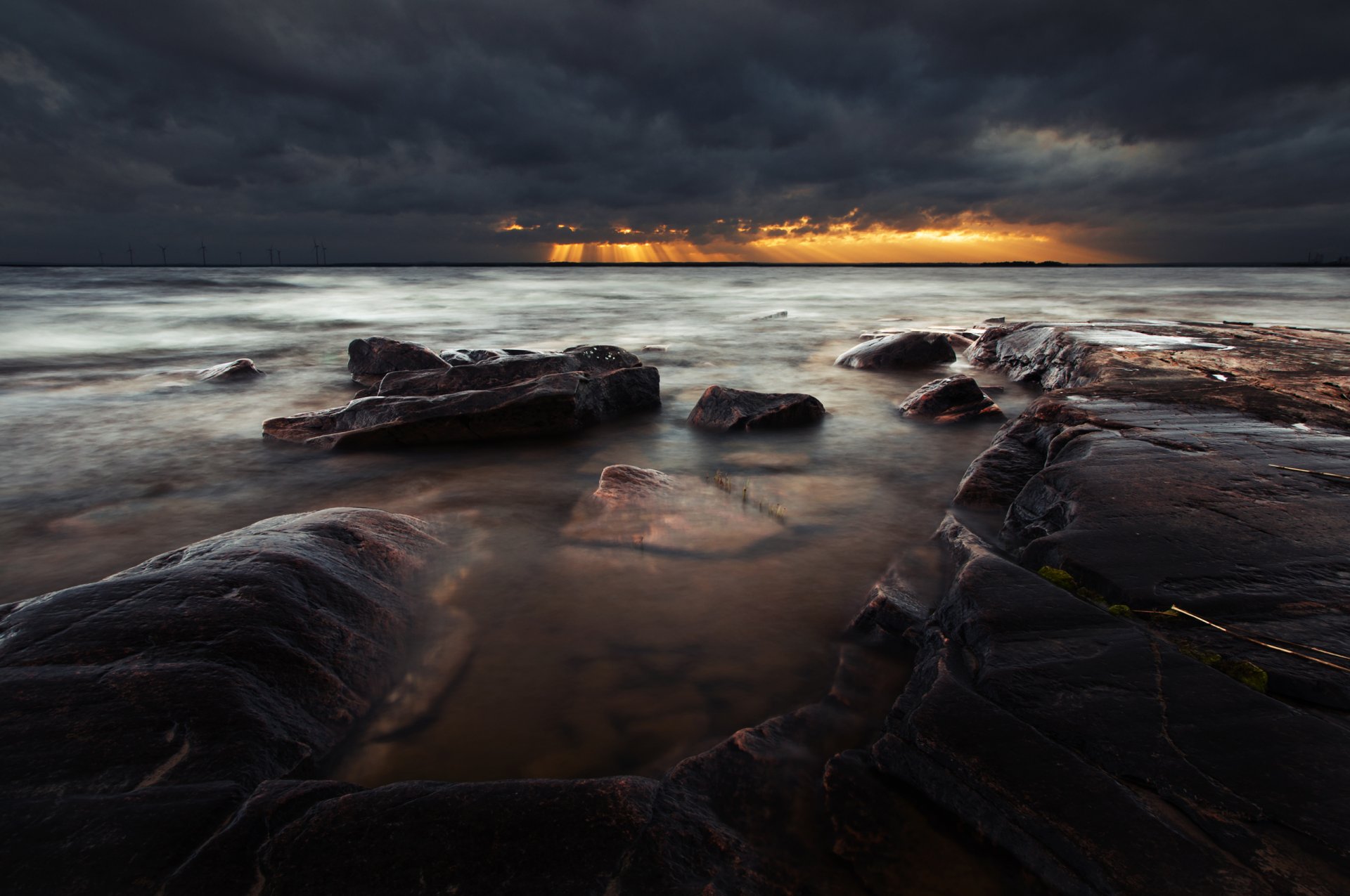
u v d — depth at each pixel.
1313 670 3.51
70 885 2.51
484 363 12.84
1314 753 2.94
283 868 2.64
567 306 42.97
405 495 8.56
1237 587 4.31
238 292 56.75
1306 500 5.66
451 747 3.95
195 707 3.51
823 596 5.73
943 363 19.28
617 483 8.18
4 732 3.21
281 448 10.91
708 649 4.93
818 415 12.40
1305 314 36.38
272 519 6.20
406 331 28.30
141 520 7.98
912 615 4.90
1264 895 2.37
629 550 6.61
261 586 4.54
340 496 8.65
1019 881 2.70
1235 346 14.59
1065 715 3.23
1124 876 2.47
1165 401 9.48
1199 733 3.07
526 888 2.60
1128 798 2.78
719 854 2.85
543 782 3.09
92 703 3.45
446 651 4.89
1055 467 6.64
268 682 3.89
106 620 4.07
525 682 4.55
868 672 4.54
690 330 28.72
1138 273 149.75
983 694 3.47
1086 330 17.48
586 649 4.93
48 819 2.77
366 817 2.86
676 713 4.23
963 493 7.88
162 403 14.41
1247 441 7.36
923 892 2.69
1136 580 4.40
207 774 3.18
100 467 9.96
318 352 22.31
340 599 4.82
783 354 21.70
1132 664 3.56
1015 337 18.97
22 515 8.10
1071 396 10.04
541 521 7.50
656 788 3.19
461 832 2.80
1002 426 11.80
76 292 54.84
